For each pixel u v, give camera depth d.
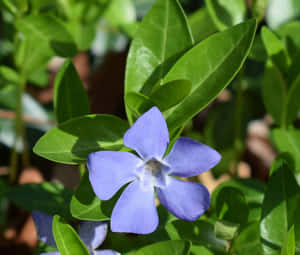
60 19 0.22
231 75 0.16
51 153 0.16
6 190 0.21
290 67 0.20
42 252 0.18
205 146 0.15
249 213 0.19
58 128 0.17
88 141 0.17
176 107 0.17
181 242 0.16
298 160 0.21
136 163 0.16
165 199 0.16
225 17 0.22
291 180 0.17
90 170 0.15
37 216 0.18
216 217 0.19
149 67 0.17
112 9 0.24
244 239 0.18
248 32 0.16
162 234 0.19
